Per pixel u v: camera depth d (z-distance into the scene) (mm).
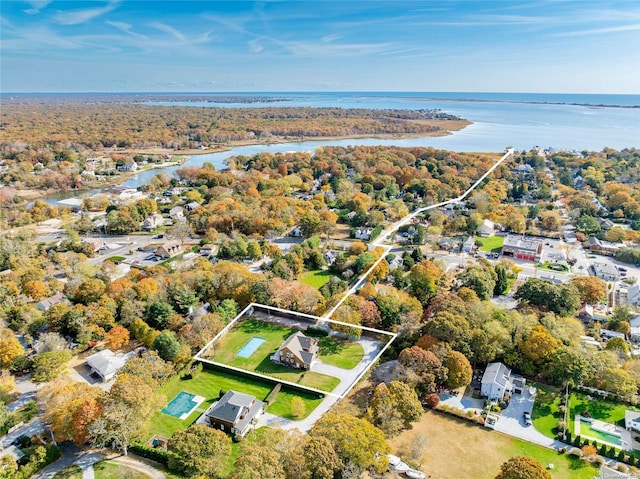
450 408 69125
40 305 95625
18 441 62156
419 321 87500
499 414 69250
